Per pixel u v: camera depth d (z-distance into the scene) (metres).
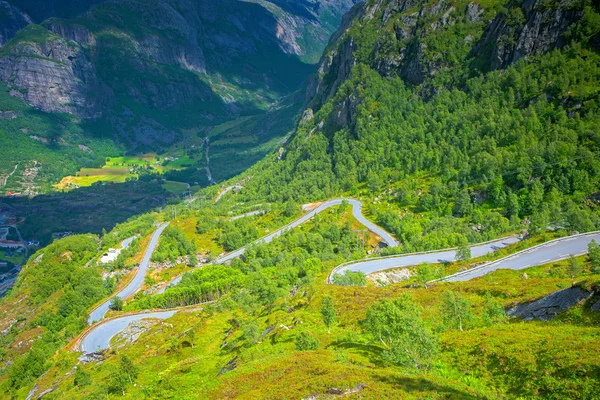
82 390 105.69
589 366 42.38
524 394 44.19
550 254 120.44
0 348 183.88
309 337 70.38
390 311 64.38
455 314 72.31
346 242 186.75
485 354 53.03
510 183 185.75
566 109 198.75
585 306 58.84
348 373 51.59
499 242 150.25
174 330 132.00
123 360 99.12
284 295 126.94
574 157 174.12
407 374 50.19
